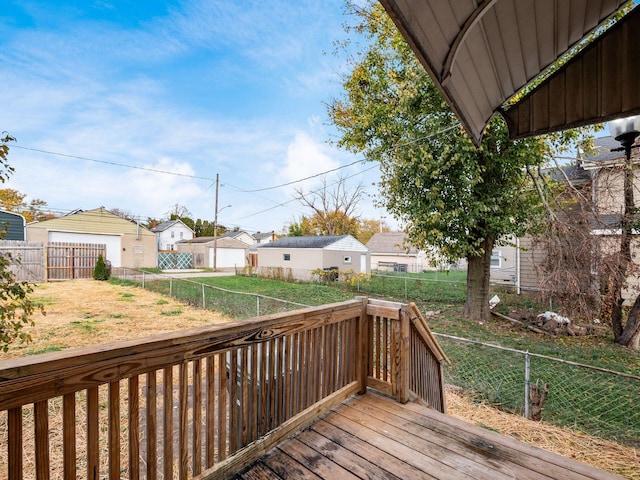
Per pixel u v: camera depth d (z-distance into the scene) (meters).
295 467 1.66
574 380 4.19
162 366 1.33
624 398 3.71
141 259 21.45
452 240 6.97
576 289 5.63
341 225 27.44
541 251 6.70
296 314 1.95
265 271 17.23
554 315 6.62
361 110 8.14
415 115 6.81
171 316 7.00
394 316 2.37
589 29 2.14
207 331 1.49
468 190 6.55
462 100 2.16
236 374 1.75
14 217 14.88
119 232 20.53
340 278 14.34
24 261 12.34
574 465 1.67
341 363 2.33
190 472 2.14
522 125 2.55
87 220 19.28
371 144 8.30
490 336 6.23
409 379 2.42
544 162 6.78
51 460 2.28
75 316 6.81
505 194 6.68
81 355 1.09
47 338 5.13
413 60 6.76
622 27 2.07
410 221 7.48
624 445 2.85
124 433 2.60
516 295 9.95
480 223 7.18
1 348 2.60
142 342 1.26
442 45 1.56
